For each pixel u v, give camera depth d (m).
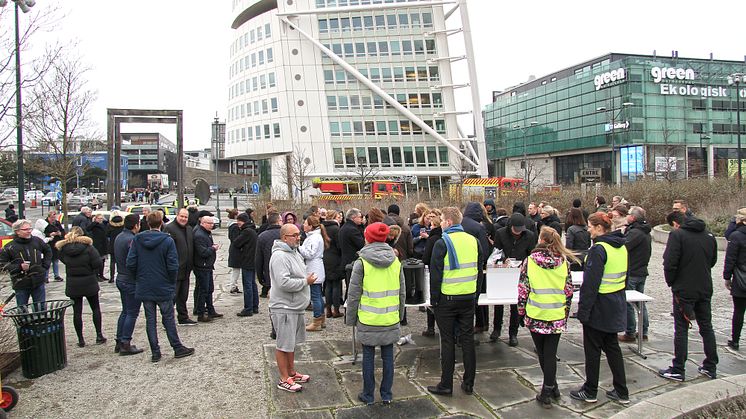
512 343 6.79
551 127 78.81
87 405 4.92
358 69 54.88
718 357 6.00
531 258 5.00
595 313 4.92
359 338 4.93
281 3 55.44
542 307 4.90
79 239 6.75
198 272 8.12
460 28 52.34
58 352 5.82
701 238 5.49
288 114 55.53
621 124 65.00
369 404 4.92
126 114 23.23
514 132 88.75
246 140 59.16
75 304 6.71
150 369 5.89
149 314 6.14
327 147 55.16
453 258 5.09
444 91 54.72
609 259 4.89
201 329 7.64
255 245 8.57
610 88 66.81
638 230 6.75
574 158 76.88
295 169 48.91
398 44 54.72
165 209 24.12
